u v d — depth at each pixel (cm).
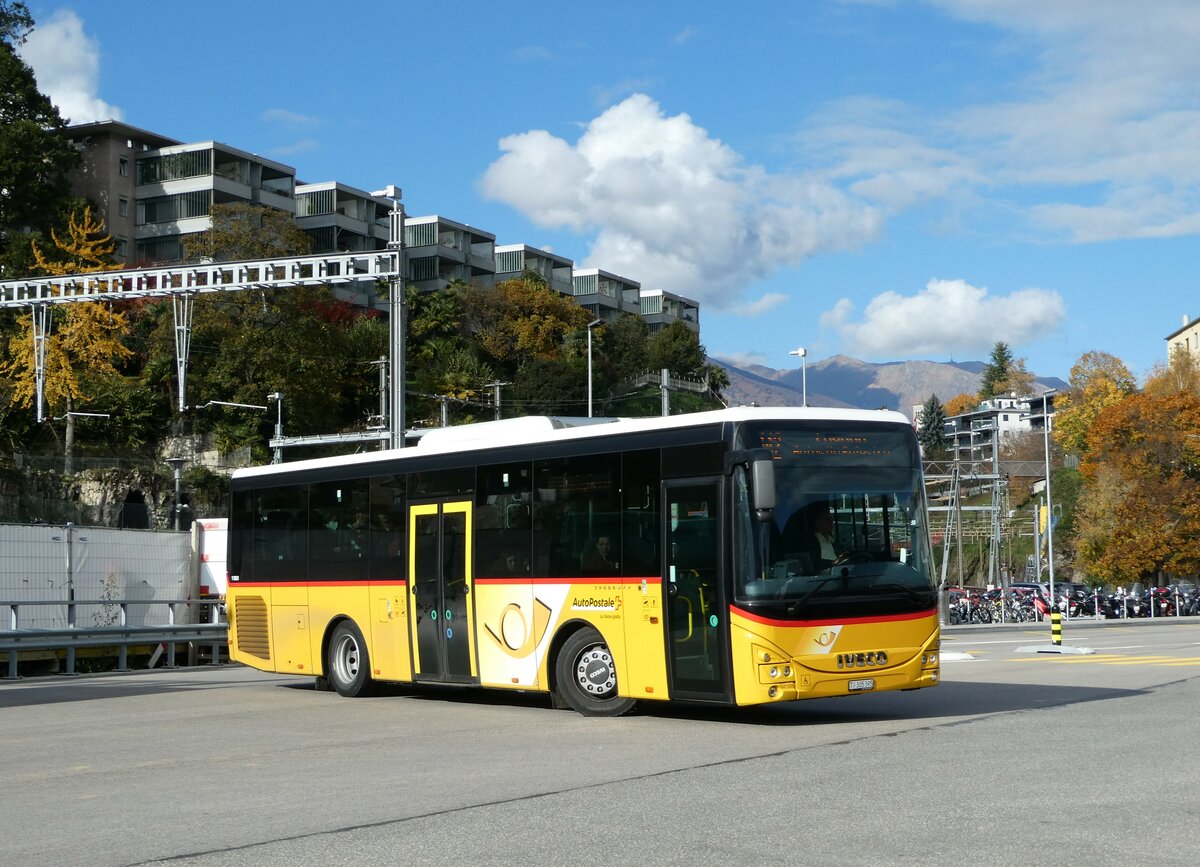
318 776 1087
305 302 7612
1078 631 4491
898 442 1423
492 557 1644
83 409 7031
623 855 736
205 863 746
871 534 1378
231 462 6994
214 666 2678
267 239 7588
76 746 1348
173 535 2784
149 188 9450
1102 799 882
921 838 762
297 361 7400
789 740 1242
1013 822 804
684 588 1397
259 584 2059
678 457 1420
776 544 1334
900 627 1361
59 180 7706
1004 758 1080
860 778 988
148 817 909
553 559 1558
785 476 1356
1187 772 998
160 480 6381
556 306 10388
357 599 1864
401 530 1794
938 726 1324
